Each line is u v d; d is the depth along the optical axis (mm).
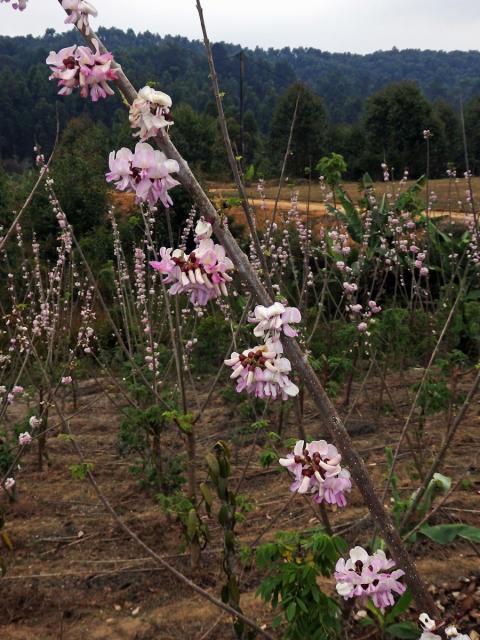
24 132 73875
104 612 3494
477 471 4641
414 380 6812
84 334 6137
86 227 14750
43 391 5457
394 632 2559
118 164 1432
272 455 3039
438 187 12367
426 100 32469
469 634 2926
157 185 1454
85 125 22516
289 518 4305
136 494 4996
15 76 80812
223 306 5820
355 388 7004
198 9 1989
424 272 6109
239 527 4273
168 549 4094
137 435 4805
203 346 7793
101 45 1409
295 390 1550
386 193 7266
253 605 3377
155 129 1430
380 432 5719
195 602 3496
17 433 5422
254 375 1515
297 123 31812
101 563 3967
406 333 6312
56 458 5875
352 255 7148
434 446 5207
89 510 4762
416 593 1891
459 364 6012
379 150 33344
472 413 5996
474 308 6656
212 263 1508
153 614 3424
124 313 4973
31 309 5695
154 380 4332
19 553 4180
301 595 2197
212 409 6863
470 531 2900
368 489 1783
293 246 7164
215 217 1551
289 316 1542
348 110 97312
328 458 1737
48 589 3715
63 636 3293
